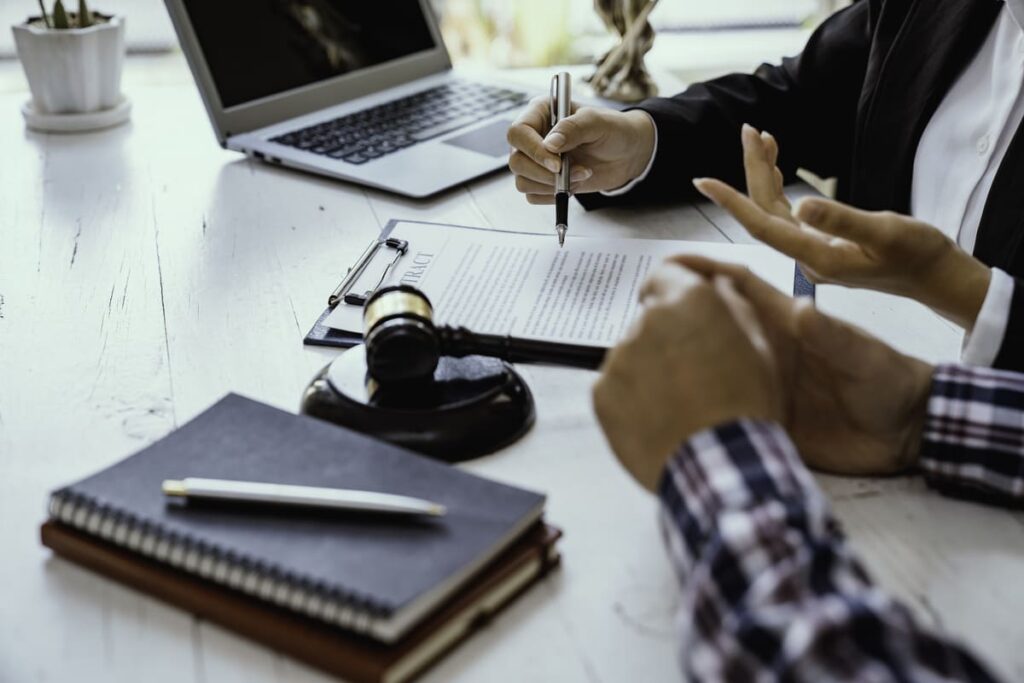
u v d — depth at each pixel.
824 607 0.44
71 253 1.00
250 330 0.86
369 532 0.57
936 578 0.60
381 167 1.17
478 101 1.38
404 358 0.69
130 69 1.84
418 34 1.48
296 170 1.21
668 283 0.58
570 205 1.12
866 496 0.67
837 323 0.65
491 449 0.70
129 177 1.19
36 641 0.55
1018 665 0.54
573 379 0.79
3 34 1.82
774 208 0.79
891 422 0.67
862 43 1.22
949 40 1.08
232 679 0.53
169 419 0.75
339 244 1.02
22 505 0.66
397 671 0.52
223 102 1.25
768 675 0.44
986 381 0.66
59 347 0.84
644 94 1.38
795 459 0.52
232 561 0.55
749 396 0.54
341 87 1.36
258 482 0.61
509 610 0.58
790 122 1.24
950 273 0.79
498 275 0.89
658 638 0.56
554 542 0.60
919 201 1.13
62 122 1.33
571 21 2.06
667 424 0.54
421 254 0.93
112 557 0.58
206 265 0.98
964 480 0.66
